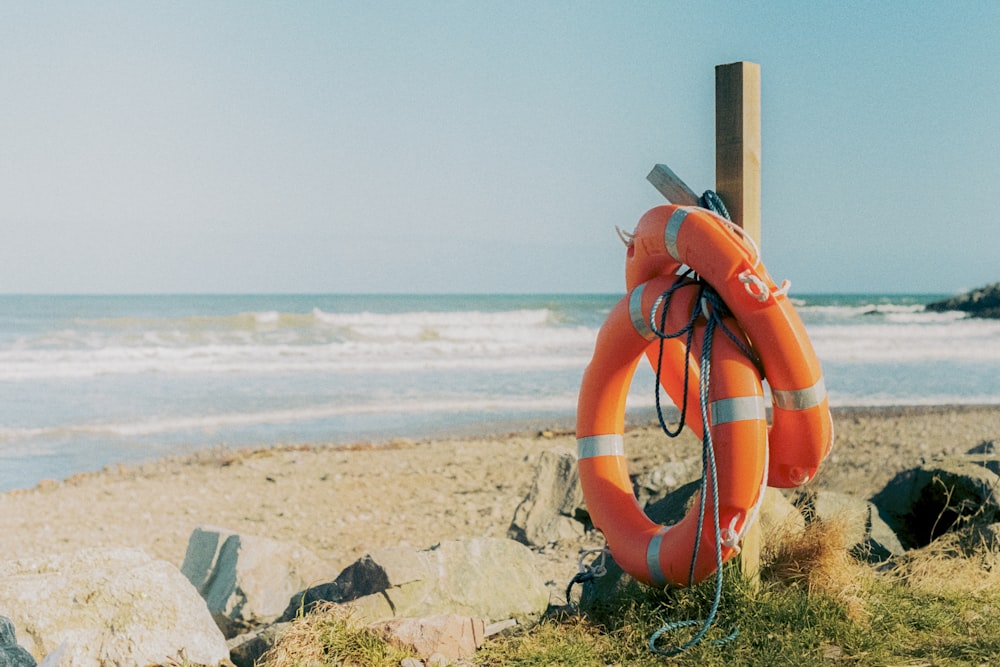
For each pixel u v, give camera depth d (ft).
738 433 13.01
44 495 34.30
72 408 54.34
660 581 14.01
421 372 71.72
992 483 20.88
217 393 60.49
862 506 20.29
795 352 13.02
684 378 14.88
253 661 13.98
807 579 15.01
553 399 58.75
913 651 13.03
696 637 12.97
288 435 46.62
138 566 13.99
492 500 31.83
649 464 34.71
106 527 29.86
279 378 67.97
